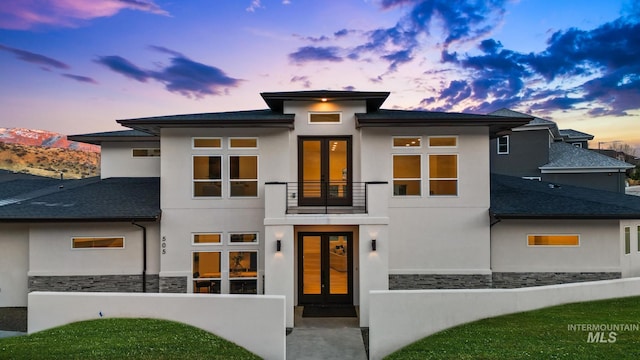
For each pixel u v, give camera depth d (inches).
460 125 483.8
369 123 472.1
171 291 484.1
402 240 489.4
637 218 464.1
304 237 487.8
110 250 490.3
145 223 494.0
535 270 492.1
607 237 491.2
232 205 492.1
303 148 505.4
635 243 535.8
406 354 297.0
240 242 492.7
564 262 492.4
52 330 327.0
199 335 317.1
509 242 495.5
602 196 618.2
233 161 495.2
